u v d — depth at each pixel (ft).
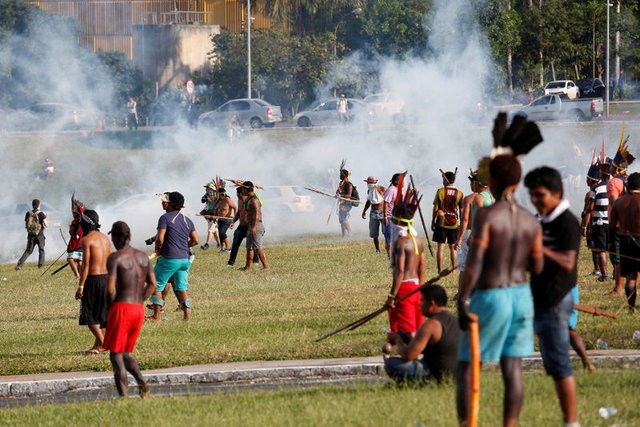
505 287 52.54
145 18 582.35
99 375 89.86
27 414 73.31
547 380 70.13
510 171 52.85
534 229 53.01
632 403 62.49
